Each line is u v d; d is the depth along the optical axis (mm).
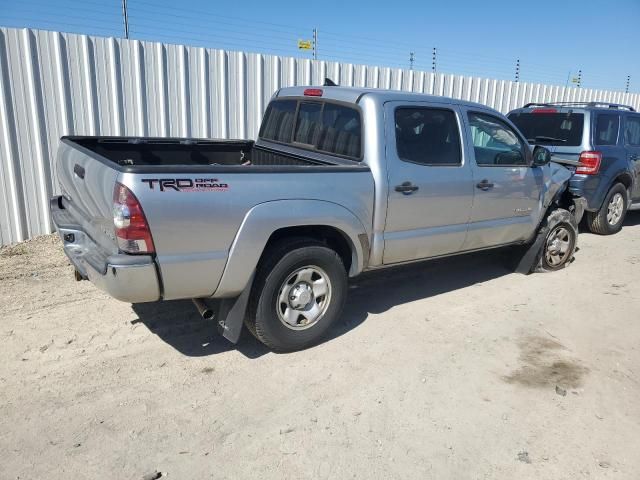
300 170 3775
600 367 4137
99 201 3463
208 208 3381
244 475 2818
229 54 7680
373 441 3133
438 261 6539
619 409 3584
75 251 3994
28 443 2969
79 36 6547
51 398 3385
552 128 7918
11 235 6555
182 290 3453
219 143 5641
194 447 3010
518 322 4895
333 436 3160
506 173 5254
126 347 4074
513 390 3754
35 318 4445
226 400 3465
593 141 7570
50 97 6508
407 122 4434
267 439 3105
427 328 4672
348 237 4133
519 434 3270
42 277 5379
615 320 5031
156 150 5242
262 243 3637
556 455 3096
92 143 4867
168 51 7191
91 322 4438
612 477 2939
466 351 4289
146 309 4723
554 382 3885
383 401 3537
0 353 3877
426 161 4570
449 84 10500
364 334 4488
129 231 3174
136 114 7133
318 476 2836
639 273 6449
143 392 3508
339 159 4488
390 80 9594
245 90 7945
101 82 6809
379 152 4215
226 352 4082
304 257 3887
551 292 5695
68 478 2734
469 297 5453
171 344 4160
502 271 6344
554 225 6074
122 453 2932
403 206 4418
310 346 4203
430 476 2875
